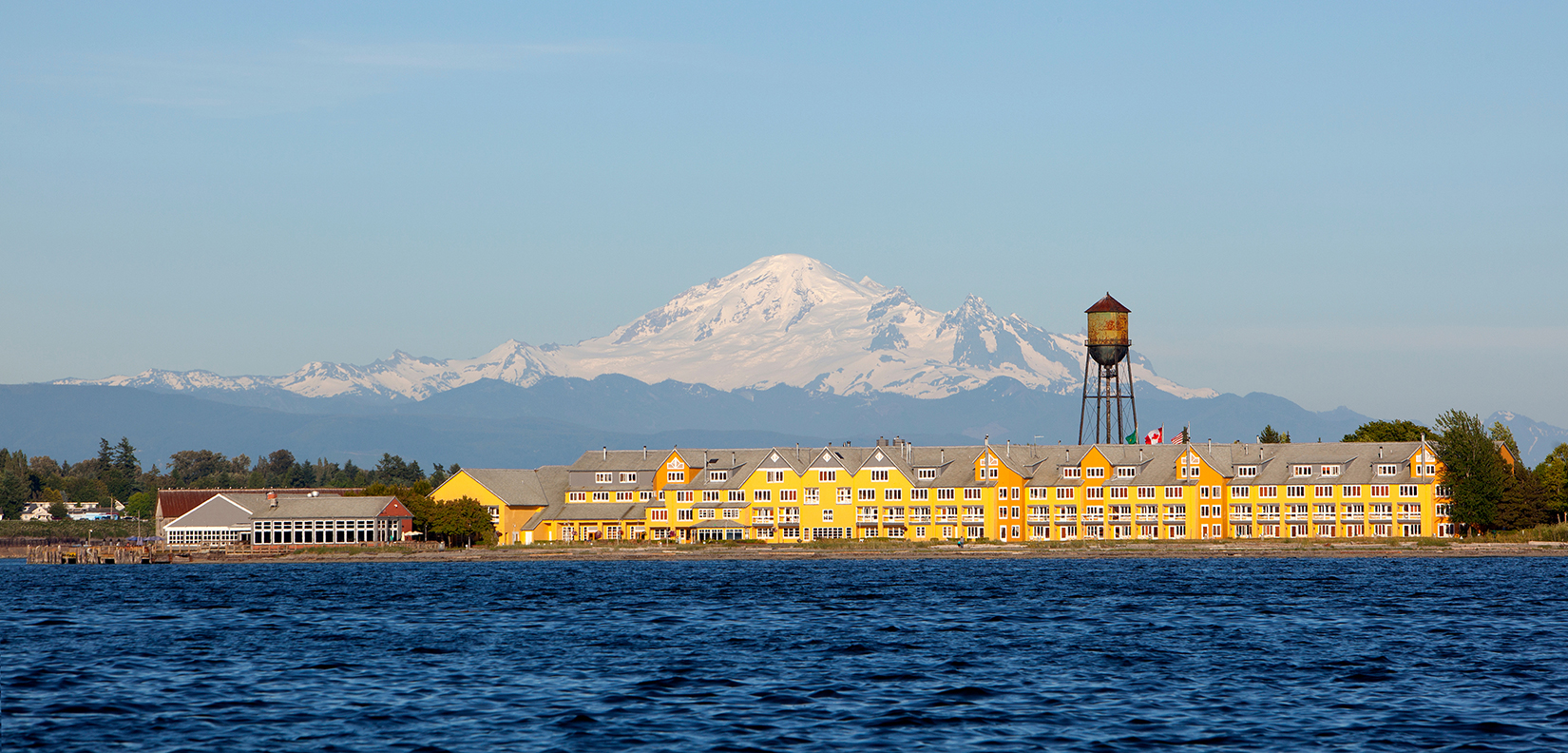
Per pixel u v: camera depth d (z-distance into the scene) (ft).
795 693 466.70
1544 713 424.87
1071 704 445.78
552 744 389.39
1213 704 444.55
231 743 390.83
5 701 451.53
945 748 384.06
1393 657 541.75
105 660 545.03
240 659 547.90
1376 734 398.21
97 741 394.73
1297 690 468.34
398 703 448.65
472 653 564.71
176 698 456.86
